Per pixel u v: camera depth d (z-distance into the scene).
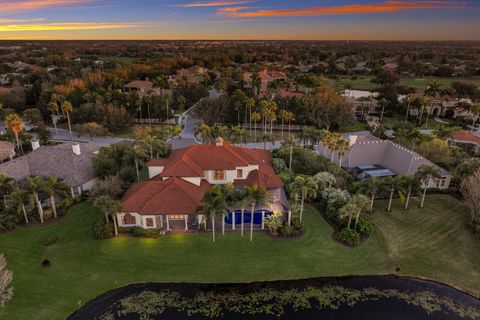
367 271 39.19
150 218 44.22
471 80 172.75
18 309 32.66
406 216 49.75
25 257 39.59
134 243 42.16
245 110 100.00
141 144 65.88
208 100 101.88
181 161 52.53
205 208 40.38
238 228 45.56
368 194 49.16
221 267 38.97
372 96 126.00
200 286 36.56
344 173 60.19
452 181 57.91
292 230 44.44
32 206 44.25
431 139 72.50
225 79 152.88
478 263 40.56
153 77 169.38
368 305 34.94
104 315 32.81
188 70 195.38
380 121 107.50
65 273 37.44
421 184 52.53
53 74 165.50
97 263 38.97
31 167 57.97
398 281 38.00
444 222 48.25
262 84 153.75
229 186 43.22
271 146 84.31
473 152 78.56
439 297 36.00
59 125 103.00
